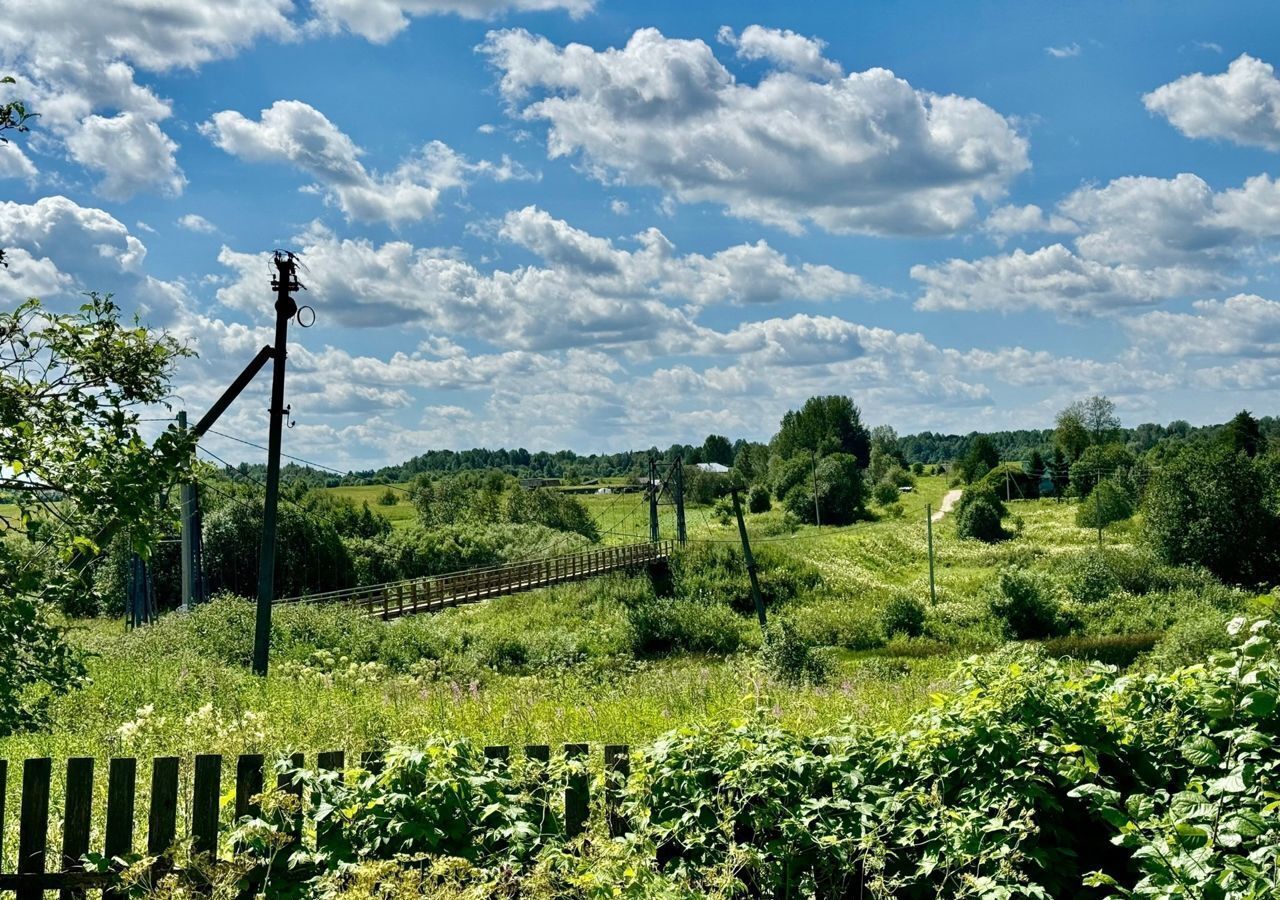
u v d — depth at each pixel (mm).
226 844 4809
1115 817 4617
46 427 7926
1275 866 3871
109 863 4672
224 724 8766
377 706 13250
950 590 56031
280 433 19734
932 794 5137
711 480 104688
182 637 21922
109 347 8172
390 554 61188
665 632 44469
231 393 19984
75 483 7906
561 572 48250
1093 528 78875
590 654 41281
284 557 51125
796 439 140625
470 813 4973
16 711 7668
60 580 8188
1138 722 5719
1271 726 5207
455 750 5238
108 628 31719
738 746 5520
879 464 126625
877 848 4961
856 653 46500
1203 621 28250
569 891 4520
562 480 124812
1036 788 5203
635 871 4402
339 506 65250
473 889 4141
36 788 4699
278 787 4957
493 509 78812
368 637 27344
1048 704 5648
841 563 62688
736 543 58188
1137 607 51219
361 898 4012
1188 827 4074
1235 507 59312
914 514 97812
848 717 6297
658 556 54938
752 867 5051
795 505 93938
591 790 5277
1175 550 60344
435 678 24844
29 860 4648
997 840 4938
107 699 12125
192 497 28812
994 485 108938
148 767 7461
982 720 5574
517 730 11891
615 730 12141
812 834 5176
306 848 4805
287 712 11383
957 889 4996
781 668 29969
